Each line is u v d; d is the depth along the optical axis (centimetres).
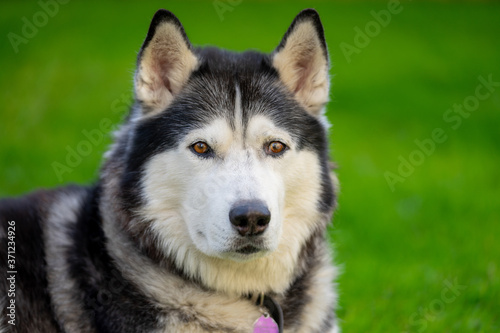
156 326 489
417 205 1031
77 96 1628
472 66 2077
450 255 835
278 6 2959
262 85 523
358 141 1430
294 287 538
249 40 2259
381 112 1648
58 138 1332
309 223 529
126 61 1959
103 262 508
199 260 507
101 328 495
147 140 507
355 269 798
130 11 2758
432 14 2848
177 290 502
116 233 512
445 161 1289
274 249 472
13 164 1167
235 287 519
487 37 2469
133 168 505
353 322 671
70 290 508
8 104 1521
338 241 891
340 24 2547
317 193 527
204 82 521
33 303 510
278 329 516
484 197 1066
